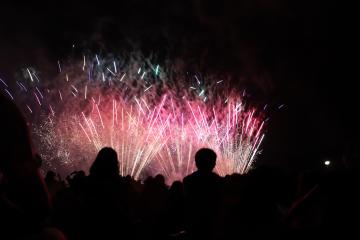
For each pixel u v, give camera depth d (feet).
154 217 29.55
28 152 7.93
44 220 8.09
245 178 19.25
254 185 18.72
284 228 18.61
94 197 21.59
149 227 28.99
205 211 23.62
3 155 7.76
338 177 18.85
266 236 18.29
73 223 21.54
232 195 19.27
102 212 21.35
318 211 18.66
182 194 29.45
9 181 7.79
